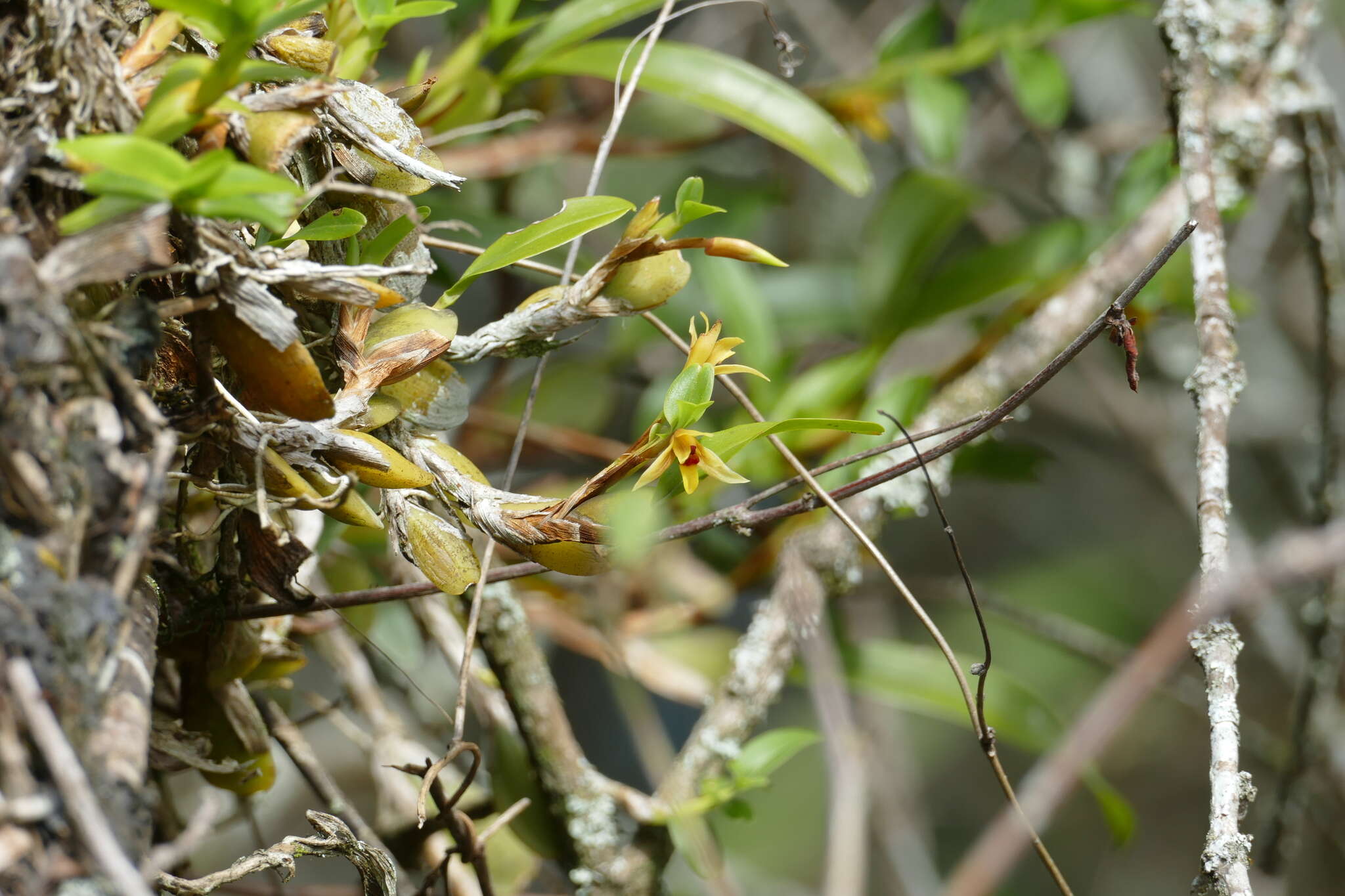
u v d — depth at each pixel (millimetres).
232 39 1216
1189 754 3570
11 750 1197
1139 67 2740
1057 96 1641
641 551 1249
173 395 1256
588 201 1283
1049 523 3635
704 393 1255
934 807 3451
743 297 1597
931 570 3602
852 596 1759
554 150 1741
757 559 1526
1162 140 1641
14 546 1202
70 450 1209
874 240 1725
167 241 1246
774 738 1394
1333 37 2275
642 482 1255
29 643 1199
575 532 1259
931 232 1718
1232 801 1267
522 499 1268
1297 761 1490
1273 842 1499
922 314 1644
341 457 1256
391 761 1423
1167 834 3562
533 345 1282
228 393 1251
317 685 2053
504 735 1398
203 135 1228
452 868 1394
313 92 1229
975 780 3523
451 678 1733
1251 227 2369
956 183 1737
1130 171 1666
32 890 1194
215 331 1234
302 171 1266
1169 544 3473
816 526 1450
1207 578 1292
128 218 1211
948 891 1354
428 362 1267
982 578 3463
